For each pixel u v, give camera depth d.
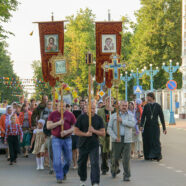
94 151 18.78
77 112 28.23
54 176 22.39
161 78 112.00
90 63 19.88
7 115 27.86
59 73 21.70
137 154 31.30
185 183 19.77
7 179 21.58
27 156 31.44
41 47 32.81
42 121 25.56
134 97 45.56
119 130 20.56
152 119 28.38
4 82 93.88
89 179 21.25
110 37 33.31
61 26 32.66
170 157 29.72
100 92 71.88
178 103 87.69
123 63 22.84
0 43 62.47
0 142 30.86
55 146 20.34
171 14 103.25
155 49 103.38
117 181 20.42
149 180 20.64
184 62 93.19
